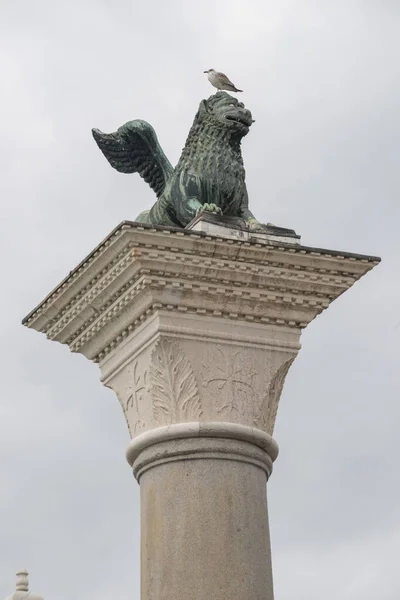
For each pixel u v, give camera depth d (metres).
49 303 26.84
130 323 25.62
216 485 24.53
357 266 26.03
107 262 25.16
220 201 26.95
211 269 25.05
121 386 26.11
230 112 27.16
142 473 25.23
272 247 25.23
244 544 24.33
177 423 24.86
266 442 25.23
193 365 25.11
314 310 26.20
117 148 30.14
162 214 27.28
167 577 24.12
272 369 25.72
